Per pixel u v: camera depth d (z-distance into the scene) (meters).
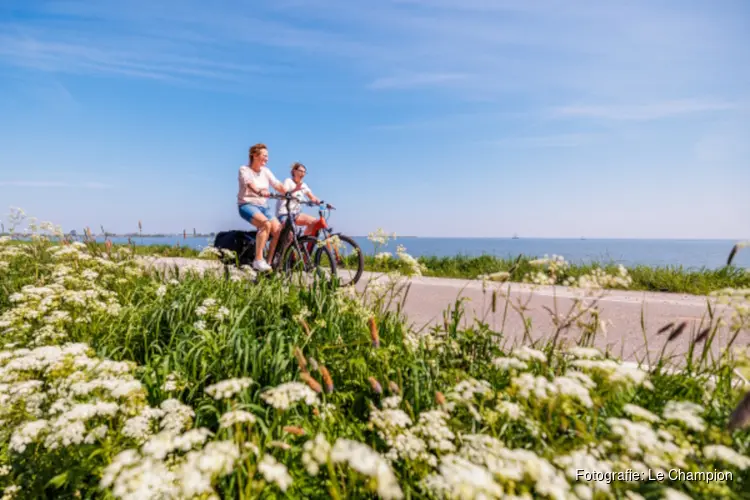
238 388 2.04
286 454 2.26
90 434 2.02
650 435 1.75
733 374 2.71
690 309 6.06
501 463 1.65
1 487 2.00
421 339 3.28
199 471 1.64
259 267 6.14
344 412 2.75
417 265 4.08
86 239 7.57
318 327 3.62
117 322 3.92
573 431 2.13
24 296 3.77
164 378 2.82
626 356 4.11
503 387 2.79
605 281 2.80
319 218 6.89
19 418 2.31
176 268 5.75
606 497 1.62
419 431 2.11
